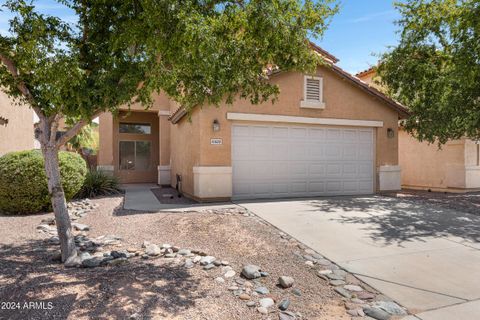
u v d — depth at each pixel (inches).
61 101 163.8
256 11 182.9
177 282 171.0
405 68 462.9
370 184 494.6
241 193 421.4
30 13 161.2
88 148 861.8
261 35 189.6
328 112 456.8
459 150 580.1
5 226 287.9
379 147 494.0
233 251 223.9
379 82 558.9
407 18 452.4
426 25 429.1
